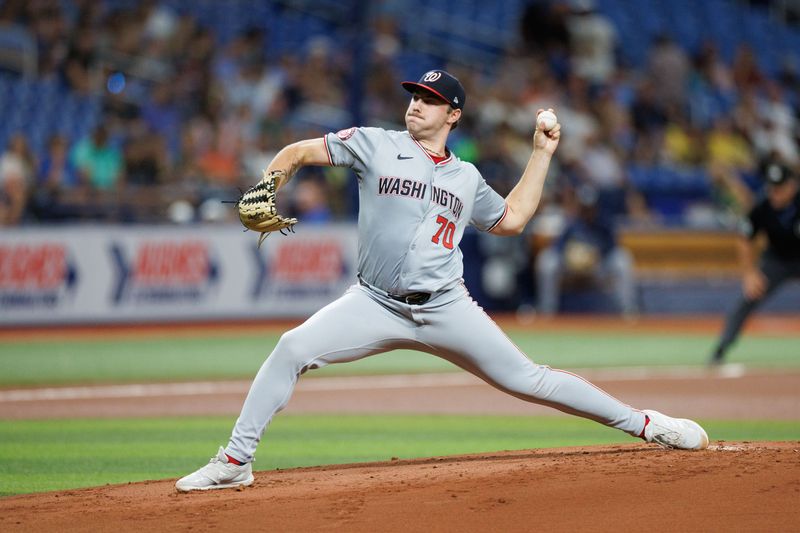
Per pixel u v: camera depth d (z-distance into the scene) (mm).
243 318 63625
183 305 62625
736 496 15781
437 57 87625
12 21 72125
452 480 17188
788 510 15148
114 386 38938
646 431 19875
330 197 69375
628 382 39750
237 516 15672
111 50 72812
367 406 33594
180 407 33469
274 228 17984
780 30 109250
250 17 82875
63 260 60219
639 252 72938
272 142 69875
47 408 33188
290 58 76750
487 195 19141
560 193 72500
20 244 59219
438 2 93688
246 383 39875
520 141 77562
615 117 83500
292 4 86000
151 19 75375
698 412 31609
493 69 89125
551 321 68000
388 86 78500
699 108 90062
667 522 14773
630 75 91875
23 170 62031
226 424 29750
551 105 80500
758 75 96875
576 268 70375
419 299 18359
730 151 88500
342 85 78000
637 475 16953
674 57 89312
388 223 18109
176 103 70250
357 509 15727
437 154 18500
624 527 14625
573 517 15062
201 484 17891
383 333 18578
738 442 21844
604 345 54562
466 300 18797
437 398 35656
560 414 31797
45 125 69250
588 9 91062
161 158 65375
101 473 22281
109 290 61125
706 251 74875
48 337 57375
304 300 65000
